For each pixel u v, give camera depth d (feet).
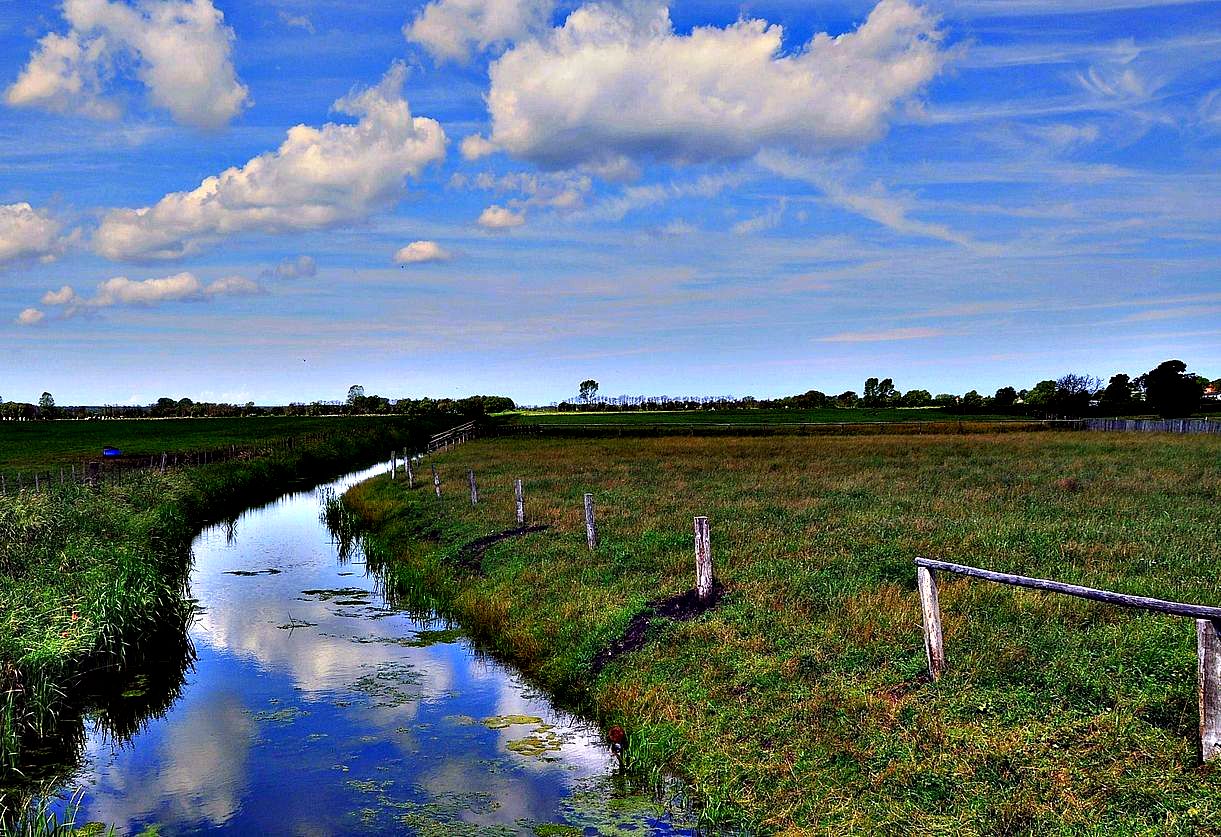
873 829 24.16
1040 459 117.39
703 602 43.39
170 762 34.12
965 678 30.73
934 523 58.75
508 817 28.73
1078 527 55.31
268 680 44.04
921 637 35.22
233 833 28.19
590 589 49.75
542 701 40.14
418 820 28.66
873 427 264.72
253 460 152.56
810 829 25.11
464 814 29.01
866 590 41.98
